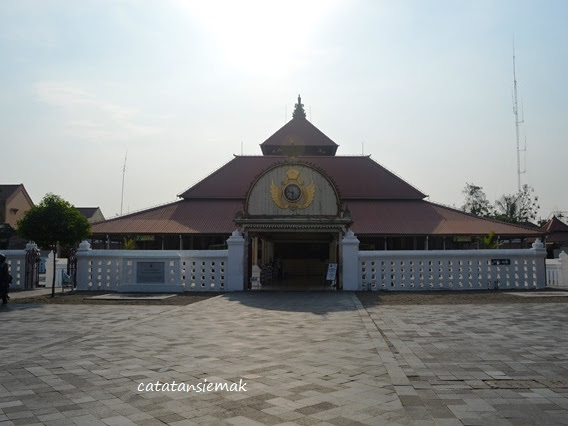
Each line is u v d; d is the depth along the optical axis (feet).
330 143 202.69
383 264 88.28
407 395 25.52
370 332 43.37
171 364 32.07
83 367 31.42
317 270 137.90
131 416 22.68
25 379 28.71
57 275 103.14
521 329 45.32
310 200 88.84
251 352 35.55
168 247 163.53
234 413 23.06
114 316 54.95
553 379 28.60
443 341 39.83
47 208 81.05
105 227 160.35
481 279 88.89
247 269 89.04
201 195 178.70
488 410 23.22
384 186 182.80
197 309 60.70
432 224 162.91
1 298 71.10
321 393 25.98
